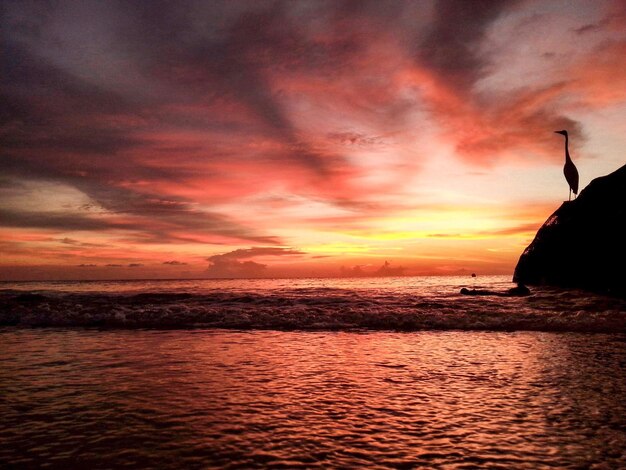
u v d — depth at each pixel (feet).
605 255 53.78
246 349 26.30
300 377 19.77
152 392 17.48
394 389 17.84
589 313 37.37
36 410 15.39
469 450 11.90
